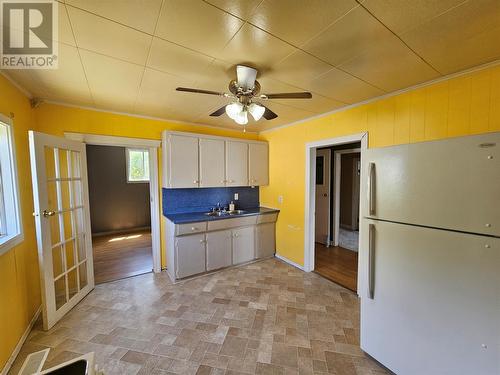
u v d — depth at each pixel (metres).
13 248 1.88
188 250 3.12
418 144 1.44
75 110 2.71
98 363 1.73
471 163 1.22
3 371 1.63
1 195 1.91
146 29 1.32
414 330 1.47
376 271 1.68
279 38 1.41
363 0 1.10
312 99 2.49
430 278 1.39
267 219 3.81
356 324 2.19
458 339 1.28
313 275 3.28
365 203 1.77
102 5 1.13
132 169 6.04
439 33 1.36
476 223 1.21
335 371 1.67
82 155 2.72
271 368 1.69
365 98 2.46
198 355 1.81
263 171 4.00
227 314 2.35
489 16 1.21
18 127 2.10
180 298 2.66
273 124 3.67
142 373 1.65
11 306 1.80
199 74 1.91
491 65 1.70
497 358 1.15
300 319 2.27
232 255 3.53
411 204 1.47
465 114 1.84
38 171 2.05
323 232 4.73
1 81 1.82
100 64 1.74
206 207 3.80
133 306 2.49
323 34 1.37
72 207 2.55
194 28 1.31
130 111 2.96
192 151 3.25
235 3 1.11
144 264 3.71
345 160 6.11
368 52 1.58
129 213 5.93
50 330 2.11
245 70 1.73
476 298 1.22
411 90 2.16
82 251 2.73
